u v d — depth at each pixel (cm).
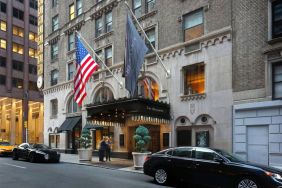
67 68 3456
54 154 2273
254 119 1752
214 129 1958
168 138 2230
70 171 1716
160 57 2353
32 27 6506
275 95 1691
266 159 1694
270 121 1677
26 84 6197
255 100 1759
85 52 2444
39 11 4428
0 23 5953
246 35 1839
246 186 1081
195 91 2134
